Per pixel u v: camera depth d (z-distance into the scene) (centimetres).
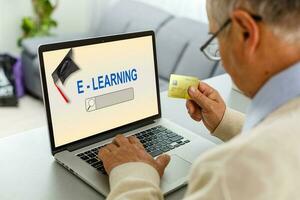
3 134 289
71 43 107
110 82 116
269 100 62
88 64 111
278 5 56
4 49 386
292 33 58
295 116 56
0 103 329
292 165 52
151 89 125
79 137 110
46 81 104
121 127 119
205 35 276
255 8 58
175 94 114
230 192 52
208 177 56
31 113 323
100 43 113
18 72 346
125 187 82
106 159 93
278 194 52
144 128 121
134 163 89
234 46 63
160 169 92
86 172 98
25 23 375
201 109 114
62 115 107
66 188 94
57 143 106
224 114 111
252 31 59
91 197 92
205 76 260
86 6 423
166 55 293
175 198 93
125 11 347
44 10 382
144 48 123
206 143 115
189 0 322
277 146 53
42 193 92
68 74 107
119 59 117
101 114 114
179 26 299
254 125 63
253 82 64
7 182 95
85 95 111
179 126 124
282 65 60
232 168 53
